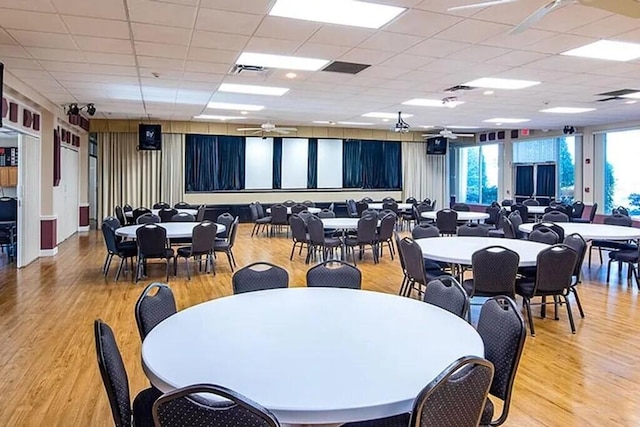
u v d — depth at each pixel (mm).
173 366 1724
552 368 3418
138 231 6020
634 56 5348
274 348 1911
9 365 3469
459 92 7586
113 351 1858
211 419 1367
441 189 15367
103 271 6883
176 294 5602
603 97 7977
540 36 4613
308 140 13828
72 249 8820
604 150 11688
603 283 6207
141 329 2283
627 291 5766
